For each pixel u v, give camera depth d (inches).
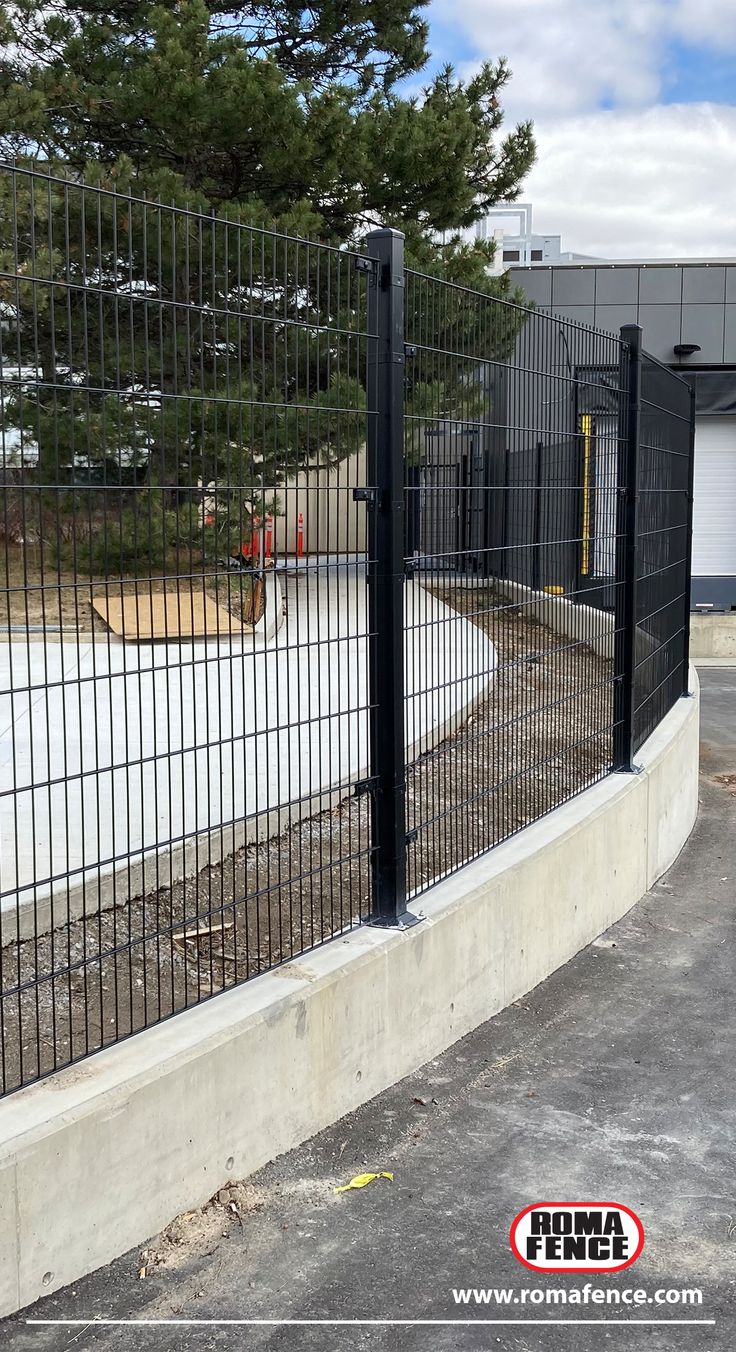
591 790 233.8
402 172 558.3
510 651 204.2
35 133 513.3
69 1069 116.1
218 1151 124.3
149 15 504.4
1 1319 102.3
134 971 148.2
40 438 105.5
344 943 151.6
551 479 210.5
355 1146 137.7
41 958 148.6
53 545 107.2
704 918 235.9
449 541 174.6
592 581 233.5
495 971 179.6
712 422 884.6
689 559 366.0
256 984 137.9
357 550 150.7
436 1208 125.9
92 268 110.6
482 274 597.0
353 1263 115.2
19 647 238.5
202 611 124.3
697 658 707.4
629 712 249.1
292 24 595.2
